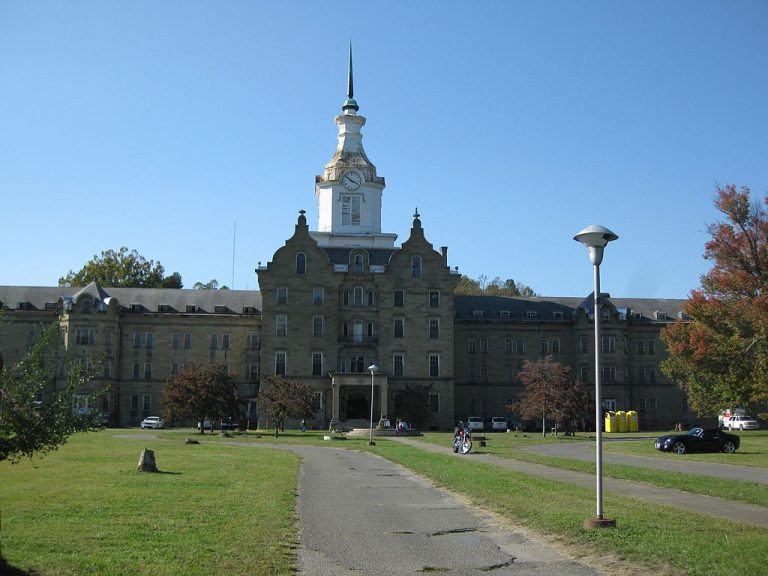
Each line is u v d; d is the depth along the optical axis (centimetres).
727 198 7650
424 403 9994
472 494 2891
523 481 3344
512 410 9025
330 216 11388
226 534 1955
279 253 10419
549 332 11506
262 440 7212
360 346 10344
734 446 5416
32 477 3253
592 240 2252
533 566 1711
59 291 11162
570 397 8369
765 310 6644
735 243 7612
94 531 1938
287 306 10331
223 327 11081
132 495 2677
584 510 2395
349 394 10444
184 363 10956
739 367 6775
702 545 1802
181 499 2598
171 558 1658
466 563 1744
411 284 10506
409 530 2159
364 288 10500
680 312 11662
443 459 4769
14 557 1598
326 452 5666
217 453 5094
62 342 10512
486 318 11500
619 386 11031
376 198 11488
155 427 10062
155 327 10994
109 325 10644
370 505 2667
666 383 11344
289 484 3206
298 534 2072
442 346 10444
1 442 2406
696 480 3309
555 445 6550
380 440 7400
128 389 10838
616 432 9869
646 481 3316
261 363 10225
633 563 1688
